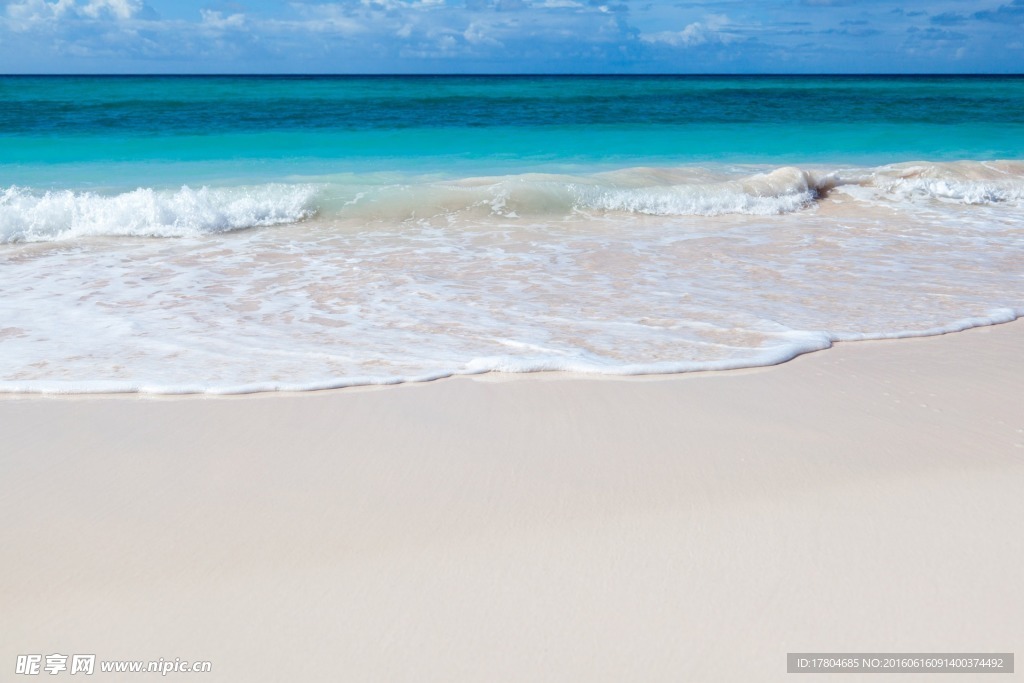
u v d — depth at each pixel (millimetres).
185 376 4488
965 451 3535
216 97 31438
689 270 7195
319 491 3154
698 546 2719
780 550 2686
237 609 2402
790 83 64750
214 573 2586
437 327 5453
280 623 2338
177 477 3283
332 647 2234
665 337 5273
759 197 10945
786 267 7324
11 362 4668
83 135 17984
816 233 9070
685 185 11273
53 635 2293
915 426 3844
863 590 2461
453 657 2189
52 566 2627
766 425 3859
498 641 2250
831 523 2865
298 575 2570
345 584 2520
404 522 2904
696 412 4039
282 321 5570
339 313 5785
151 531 2846
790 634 2268
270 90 38531
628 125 22219
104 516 2955
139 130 19047
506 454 3514
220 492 3148
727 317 5723
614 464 3400
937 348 5180
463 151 17156
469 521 2910
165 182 12477
